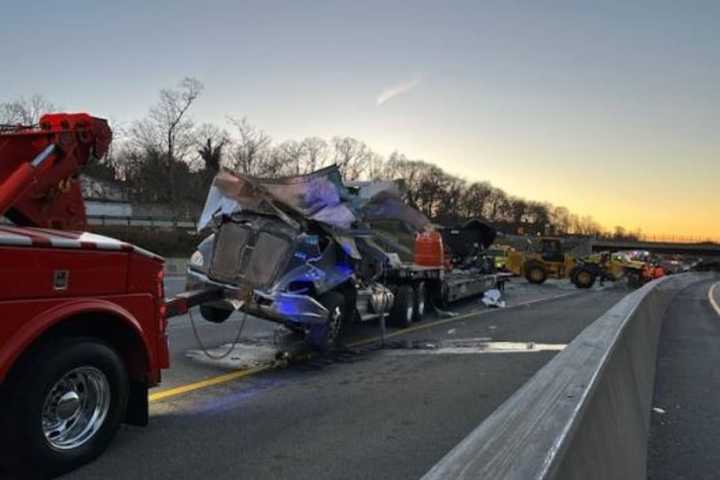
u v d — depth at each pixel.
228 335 10.24
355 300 9.88
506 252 33.69
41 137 4.93
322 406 6.32
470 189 140.75
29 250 4.04
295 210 8.59
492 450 1.88
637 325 6.91
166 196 62.59
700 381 8.05
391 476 4.49
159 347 5.09
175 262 34.72
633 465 3.66
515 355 9.52
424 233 14.75
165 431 5.34
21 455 4.02
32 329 4.00
